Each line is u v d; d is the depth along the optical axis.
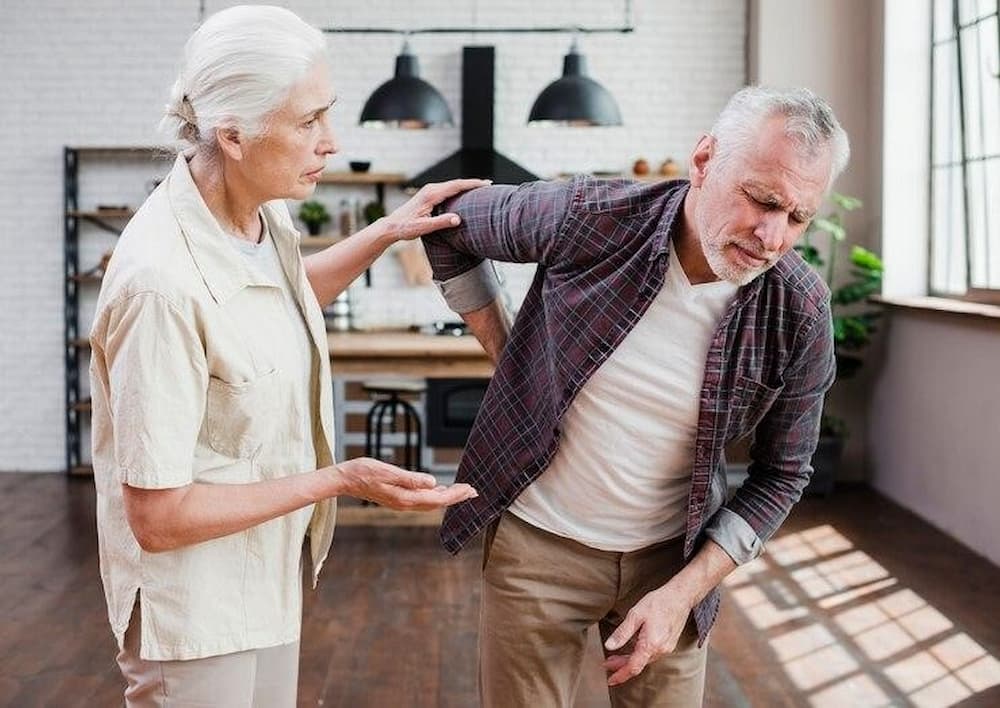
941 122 7.04
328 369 1.92
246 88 1.61
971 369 6.00
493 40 8.14
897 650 4.44
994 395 5.72
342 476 1.72
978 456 5.92
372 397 7.47
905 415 6.99
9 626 4.71
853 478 7.81
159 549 1.65
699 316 1.93
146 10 8.03
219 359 1.67
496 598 2.16
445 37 8.13
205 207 1.68
